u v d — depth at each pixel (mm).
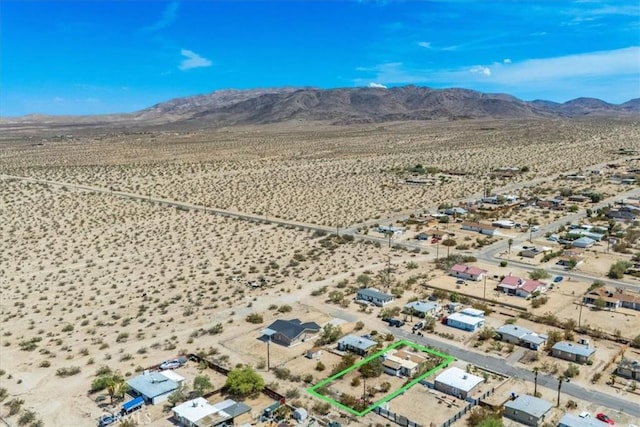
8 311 77562
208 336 67688
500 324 69812
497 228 117500
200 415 48812
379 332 68000
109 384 53906
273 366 59781
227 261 98688
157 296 82062
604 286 82188
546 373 57281
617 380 55438
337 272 91250
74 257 102688
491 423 44875
